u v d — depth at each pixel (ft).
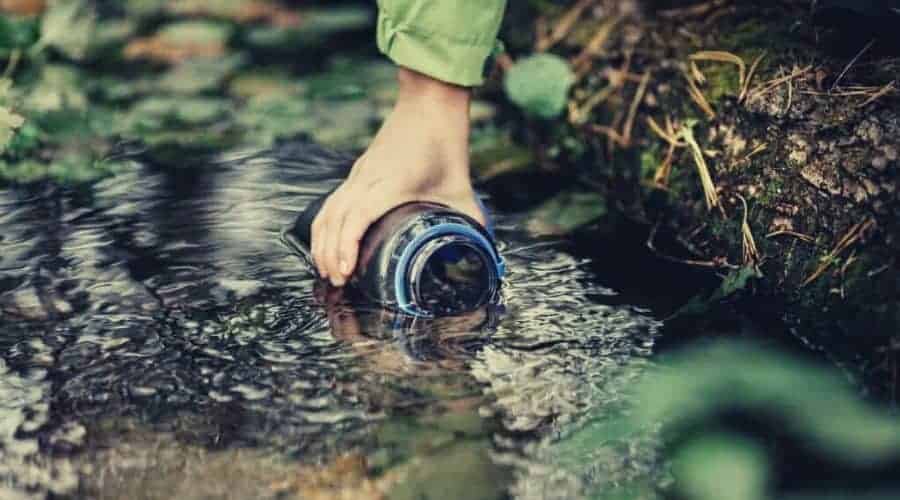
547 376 4.29
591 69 5.80
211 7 7.57
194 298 4.67
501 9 4.57
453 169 4.67
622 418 4.10
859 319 4.36
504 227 5.24
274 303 4.63
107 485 3.88
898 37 4.83
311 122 6.12
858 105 4.64
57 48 6.85
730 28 5.32
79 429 4.07
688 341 4.46
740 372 4.22
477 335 4.48
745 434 4.05
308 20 7.48
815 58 4.92
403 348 4.41
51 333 4.49
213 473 3.91
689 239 5.09
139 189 5.43
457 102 4.63
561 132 5.85
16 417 4.12
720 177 4.99
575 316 4.60
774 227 4.74
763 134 4.87
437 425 4.08
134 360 4.36
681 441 4.02
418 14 4.52
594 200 5.49
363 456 3.96
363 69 6.79
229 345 4.43
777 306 4.65
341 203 4.63
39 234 5.07
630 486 3.87
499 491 3.85
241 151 5.80
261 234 5.07
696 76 5.21
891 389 4.17
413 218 4.54
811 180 4.64
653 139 5.36
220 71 6.74
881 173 4.44
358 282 4.64
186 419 4.11
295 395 4.20
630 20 5.79
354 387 4.23
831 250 4.54
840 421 4.06
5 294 4.69
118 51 6.95
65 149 5.77
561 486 3.87
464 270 4.61
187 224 5.15
